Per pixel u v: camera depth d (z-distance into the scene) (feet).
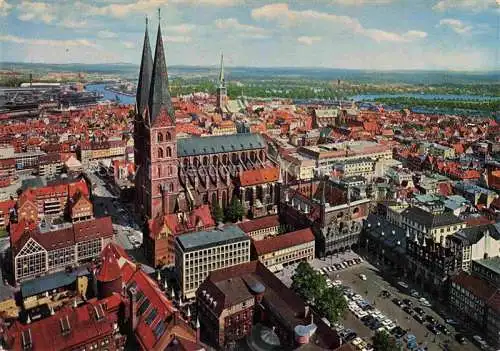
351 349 393.91
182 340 412.16
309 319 443.73
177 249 577.84
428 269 587.27
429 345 484.33
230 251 590.14
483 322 505.66
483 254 586.45
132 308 445.37
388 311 546.26
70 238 621.72
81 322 432.66
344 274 635.25
